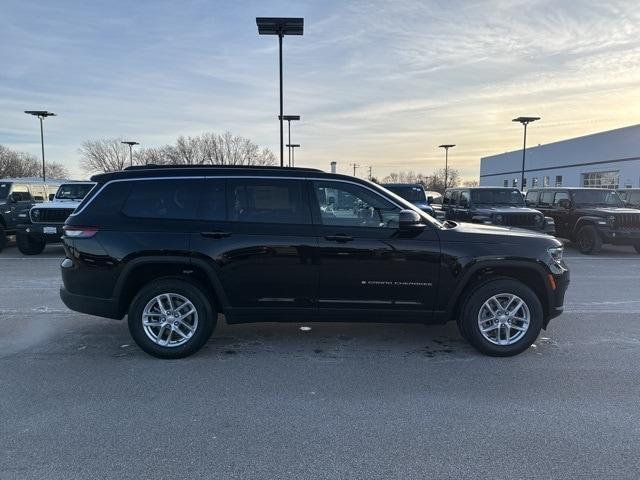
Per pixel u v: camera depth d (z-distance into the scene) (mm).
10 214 13305
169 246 4688
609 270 10555
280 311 4828
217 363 4668
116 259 4699
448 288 4809
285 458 3012
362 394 3971
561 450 3105
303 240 4711
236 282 4746
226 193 4828
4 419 3500
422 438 3262
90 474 2826
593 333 5695
